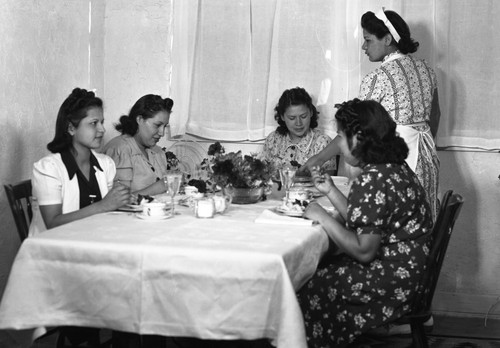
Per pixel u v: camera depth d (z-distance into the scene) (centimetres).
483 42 409
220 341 321
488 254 421
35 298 219
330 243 291
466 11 409
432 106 384
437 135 415
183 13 443
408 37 359
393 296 262
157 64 454
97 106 294
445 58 412
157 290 212
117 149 356
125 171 353
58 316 219
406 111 352
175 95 448
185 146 451
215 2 438
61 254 218
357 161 271
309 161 361
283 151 418
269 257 207
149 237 229
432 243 271
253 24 436
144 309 213
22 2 366
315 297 270
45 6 388
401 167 269
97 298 216
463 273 425
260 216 274
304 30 431
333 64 429
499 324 404
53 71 399
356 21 424
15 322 217
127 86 459
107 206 278
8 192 272
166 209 275
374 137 263
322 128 435
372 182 258
